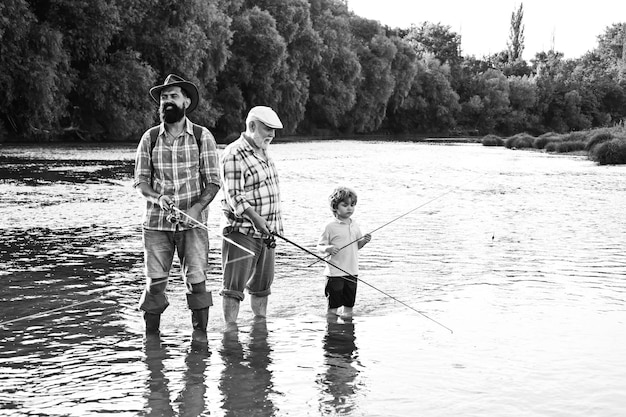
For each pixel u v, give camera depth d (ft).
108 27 130.62
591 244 31.58
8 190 51.16
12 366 14.67
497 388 13.58
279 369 14.62
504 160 109.40
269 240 18.16
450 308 19.92
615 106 400.47
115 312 19.12
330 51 227.20
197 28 151.33
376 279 23.81
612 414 12.37
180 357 15.38
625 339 16.93
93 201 45.50
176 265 25.93
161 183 17.46
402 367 14.80
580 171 85.20
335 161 99.76
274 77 200.13
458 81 346.13
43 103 117.91
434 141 216.13
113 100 134.21
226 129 186.19
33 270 24.32
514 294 21.67
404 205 46.75
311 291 21.98
